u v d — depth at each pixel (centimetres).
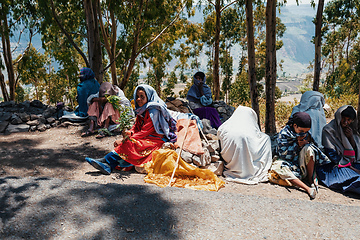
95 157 598
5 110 911
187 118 629
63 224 309
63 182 411
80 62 2922
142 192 386
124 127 500
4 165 536
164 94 5400
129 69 1559
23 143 698
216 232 303
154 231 303
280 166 478
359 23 3503
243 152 490
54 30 1419
